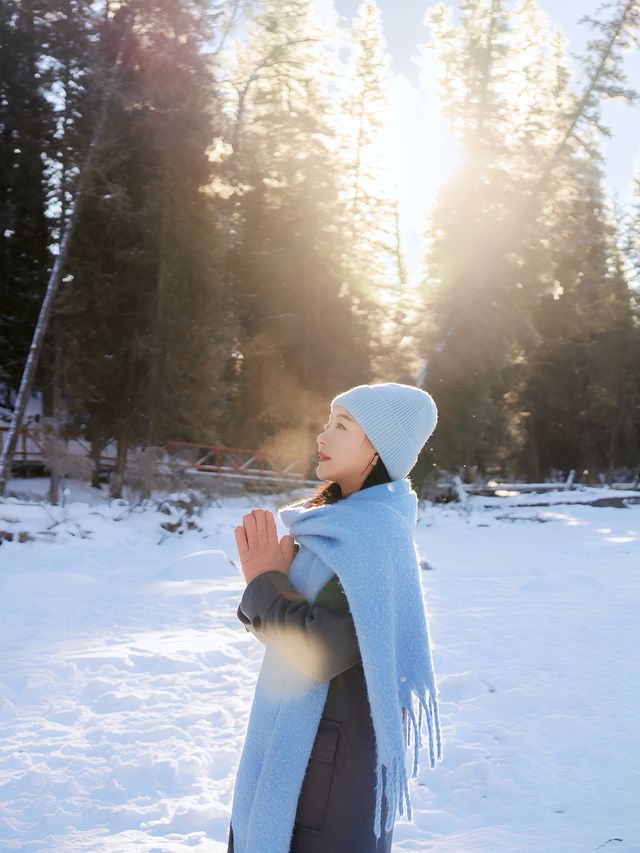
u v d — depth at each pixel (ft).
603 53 115.44
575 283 161.89
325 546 6.71
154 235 94.07
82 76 87.04
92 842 12.51
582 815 12.91
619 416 172.35
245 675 22.70
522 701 19.24
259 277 119.75
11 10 93.71
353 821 6.63
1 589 38.09
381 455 7.18
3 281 102.27
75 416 95.61
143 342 95.09
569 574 43.62
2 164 99.45
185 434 99.50
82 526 62.80
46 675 22.21
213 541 65.26
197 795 14.53
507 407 156.25
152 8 85.71
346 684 6.84
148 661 23.99
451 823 13.12
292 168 118.01
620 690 20.29
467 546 68.80
